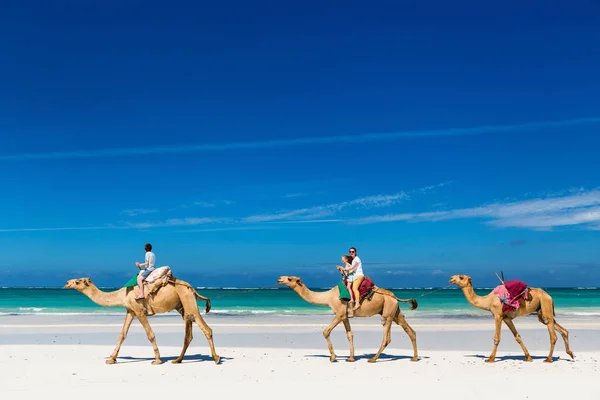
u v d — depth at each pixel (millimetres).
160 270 13367
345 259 13812
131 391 10086
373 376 11594
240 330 22297
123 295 13352
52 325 23797
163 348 16406
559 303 48125
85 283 13305
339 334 20859
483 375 11688
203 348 16469
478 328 23031
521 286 13555
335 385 10633
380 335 20516
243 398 9594
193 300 13312
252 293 75188
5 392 9961
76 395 9750
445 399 9578
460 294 71688
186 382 10922
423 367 12781
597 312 34969
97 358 14172
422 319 28156
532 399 9617
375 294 13508
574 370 12344
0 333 20875
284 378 11375
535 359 14188
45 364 13117
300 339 19328
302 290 13836
